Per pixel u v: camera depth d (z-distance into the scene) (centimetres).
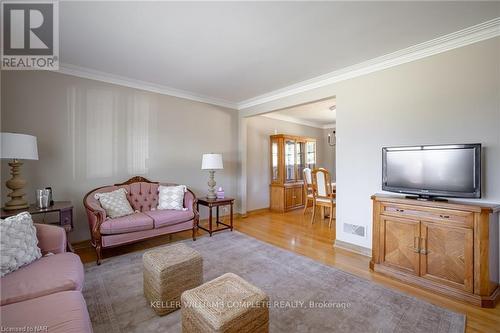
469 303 195
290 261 277
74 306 122
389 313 182
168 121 405
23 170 281
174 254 199
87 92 325
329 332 161
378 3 185
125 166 358
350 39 240
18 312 114
